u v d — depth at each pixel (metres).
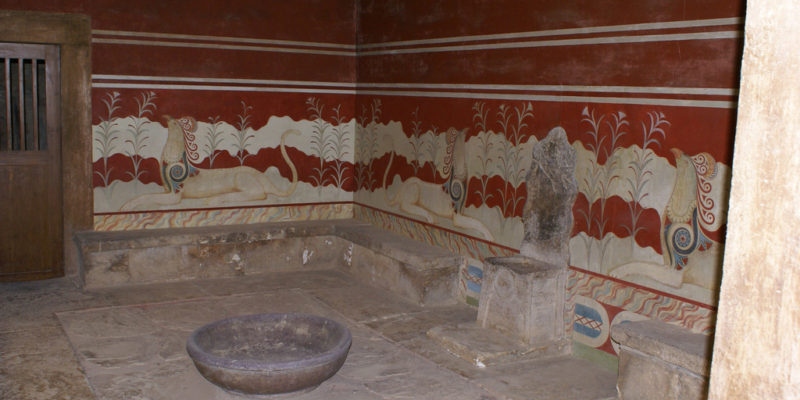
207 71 5.73
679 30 3.43
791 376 1.10
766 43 1.10
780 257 1.10
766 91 1.10
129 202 5.61
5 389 3.42
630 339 3.32
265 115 5.98
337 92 6.23
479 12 4.73
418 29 5.37
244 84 5.87
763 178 1.12
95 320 4.51
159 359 3.89
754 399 1.16
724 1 3.22
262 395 3.25
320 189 6.28
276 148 6.06
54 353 3.92
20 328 4.31
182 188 5.77
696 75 3.36
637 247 3.71
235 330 3.67
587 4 3.92
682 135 3.44
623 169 3.76
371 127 6.07
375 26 5.93
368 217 6.17
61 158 5.41
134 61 5.48
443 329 4.25
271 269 5.86
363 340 4.26
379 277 5.47
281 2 5.93
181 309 4.81
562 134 4.11
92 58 5.34
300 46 6.04
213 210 5.90
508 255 4.58
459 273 5.06
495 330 4.21
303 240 5.94
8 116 5.27
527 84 4.35
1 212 5.29
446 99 5.10
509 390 3.55
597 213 3.91
